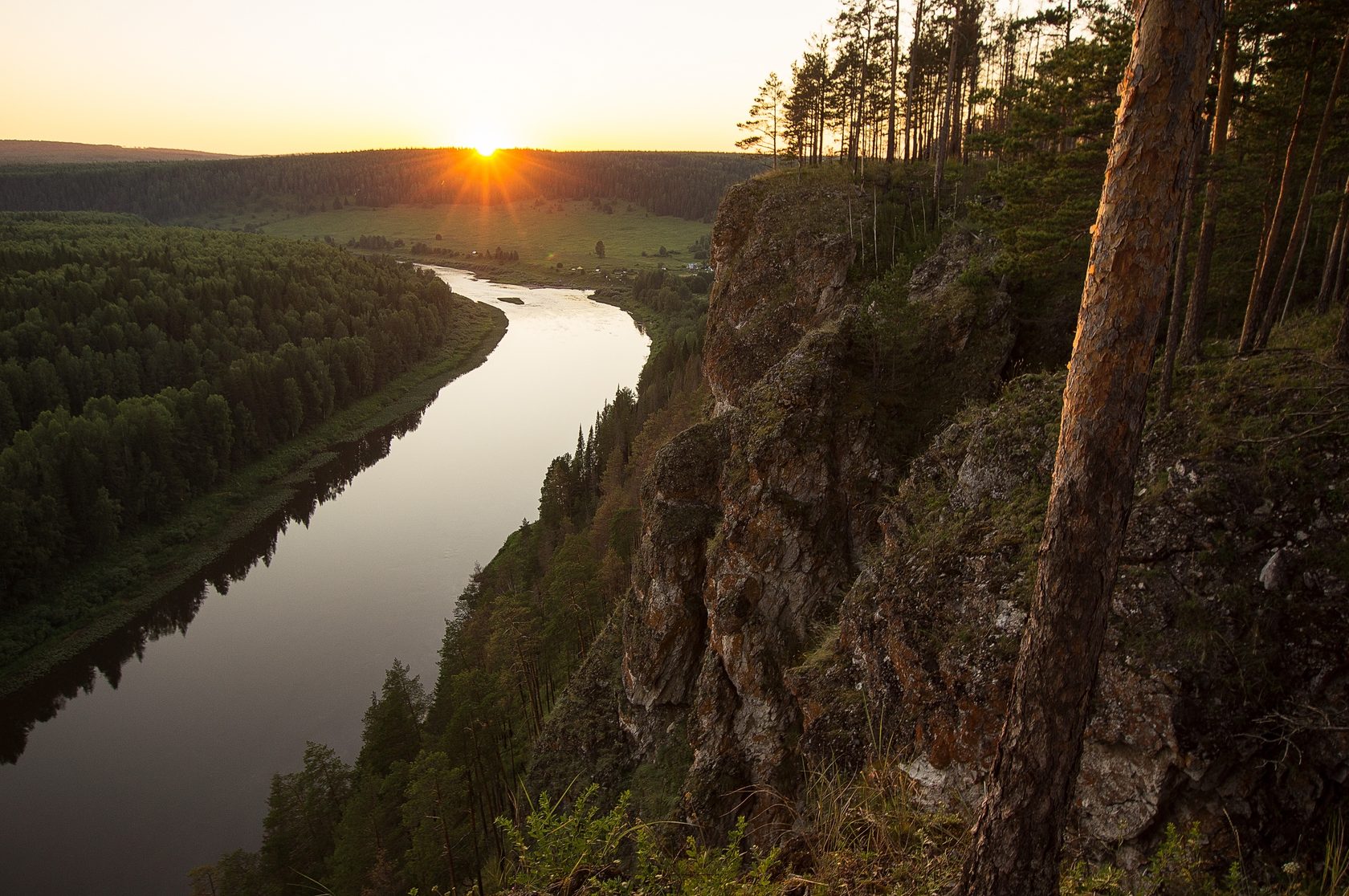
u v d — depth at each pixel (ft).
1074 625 20.18
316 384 391.86
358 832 121.39
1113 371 19.79
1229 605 34.55
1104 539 20.08
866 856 27.20
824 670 58.29
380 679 205.05
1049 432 49.37
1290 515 36.24
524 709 153.38
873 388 85.35
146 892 147.95
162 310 413.59
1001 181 81.05
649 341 575.79
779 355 126.82
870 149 208.74
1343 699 31.32
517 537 263.70
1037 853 20.44
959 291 91.66
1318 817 29.94
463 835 118.21
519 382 479.00
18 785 173.17
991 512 48.96
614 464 257.75
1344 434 37.45
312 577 256.52
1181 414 44.83
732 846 26.43
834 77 199.41
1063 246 77.61
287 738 185.37
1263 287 61.62
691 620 93.86
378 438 387.34
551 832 27.53
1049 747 20.30
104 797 169.68
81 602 237.04
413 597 243.81
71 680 209.05
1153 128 19.12
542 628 168.55
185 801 168.04
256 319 462.19
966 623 44.11
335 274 610.65
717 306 142.72
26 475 248.11
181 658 215.51
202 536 282.97
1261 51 61.41
